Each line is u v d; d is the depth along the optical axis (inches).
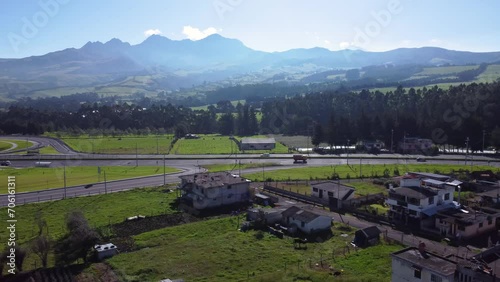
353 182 3804.1
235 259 2078.0
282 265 2001.7
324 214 2583.7
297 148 6186.0
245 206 3078.2
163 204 3097.9
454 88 7352.4
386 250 2142.0
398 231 2484.0
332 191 3110.2
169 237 2422.5
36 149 6048.2
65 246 2143.2
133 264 2030.0
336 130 6097.4
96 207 2999.5
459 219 2379.4
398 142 5782.5
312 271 1888.5
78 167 4694.9
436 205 2647.6
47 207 2974.9
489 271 1425.9
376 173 4138.8
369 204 3058.6
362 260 2018.9
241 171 4382.4
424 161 4862.2
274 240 2354.8
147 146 6510.8
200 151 5974.4
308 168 4547.2
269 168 4576.8
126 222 2696.9
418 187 2775.6
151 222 2714.1
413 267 1556.3
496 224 2488.9
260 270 1951.3
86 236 2130.9
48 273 1910.7
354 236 2396.7
